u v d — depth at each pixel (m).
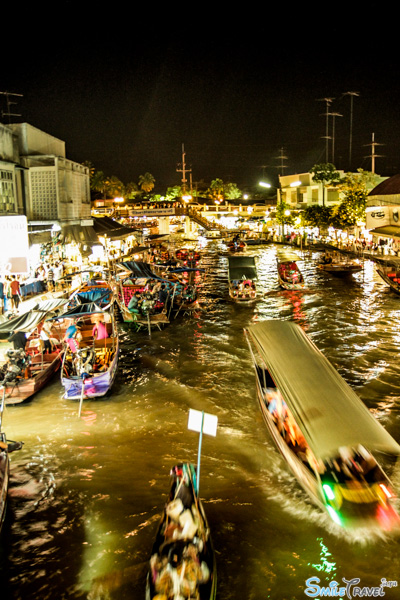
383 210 43.31
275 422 11.46
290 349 12.19
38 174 30.91
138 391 15.20
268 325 13.76
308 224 56.91
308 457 9.45
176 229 83.19
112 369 15.20
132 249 39.38
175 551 7.09
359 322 22.97
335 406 9.83
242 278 28.03
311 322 23.17
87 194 38.53
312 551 8.25
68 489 10.10
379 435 9.11
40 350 16.31
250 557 8.13
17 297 21.83
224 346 19.69
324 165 61.78
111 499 9.75
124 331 22.42
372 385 15.22
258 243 66.56
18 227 19.78
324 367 11.34
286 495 9.77
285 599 7.29
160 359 18.19
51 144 34.22
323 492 8.60
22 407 14.05
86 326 19.55
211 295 30.84
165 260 42.00
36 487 10.20
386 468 10.16
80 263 33.38
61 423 13.04
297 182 66.19
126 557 8.18
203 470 10.68
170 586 6.74
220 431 12.45
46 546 8.49
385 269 31.05
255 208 92.00
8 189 27.77
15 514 9.36
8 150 28.70
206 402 14.20
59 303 17.00
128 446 11.81
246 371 16.77
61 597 7.42
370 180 55.09
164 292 27.03
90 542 8.56
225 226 88.00
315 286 32.94
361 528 8.32
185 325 23.23
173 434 12.36
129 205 72.00
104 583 7.64
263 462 10.96
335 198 63.81
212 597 6.89
